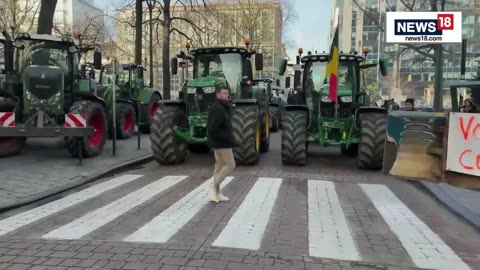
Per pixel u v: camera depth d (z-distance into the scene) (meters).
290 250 5.33
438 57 20.16
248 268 4.76
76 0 49.09
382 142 10.46
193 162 11.89
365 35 55.59
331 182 9.34
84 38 31.73
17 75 12.13
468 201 7.55
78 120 10.47
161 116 11.26
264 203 7.52
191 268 4.73
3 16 31.25
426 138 7.15
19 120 11.79
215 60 12.54
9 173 9.46
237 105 11.41
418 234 6.08
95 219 6.55
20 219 6.55
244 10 50.25
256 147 11.30
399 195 8.30
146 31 37.50
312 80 12.19
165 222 6.39
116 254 5.11
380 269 4.86
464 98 8.55
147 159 11.95
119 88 17.73
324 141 11.12
